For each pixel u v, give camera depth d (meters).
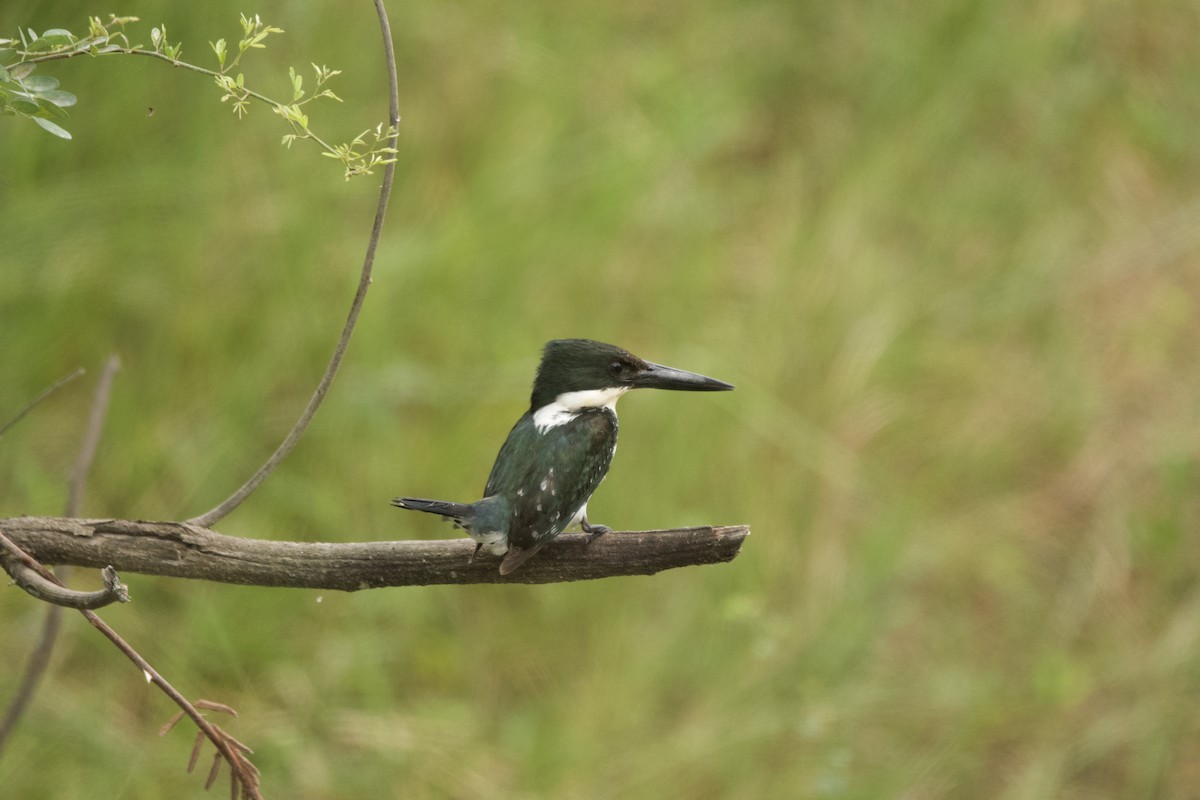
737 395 13.31
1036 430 14.66
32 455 11.33
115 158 12.24
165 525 5.61
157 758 10.46
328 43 13.20
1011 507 14.09
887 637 12.92
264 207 12.39
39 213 11.80
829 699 11.94
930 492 13.84
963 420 14.39
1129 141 17.62
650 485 12.57
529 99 14.27
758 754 11.55
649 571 6.19
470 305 12.88
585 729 11.39
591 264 13.71
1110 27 18.28
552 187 13.97
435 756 11.04
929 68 17.00
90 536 5.56
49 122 5.23
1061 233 16.33
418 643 11.64
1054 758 12.34
